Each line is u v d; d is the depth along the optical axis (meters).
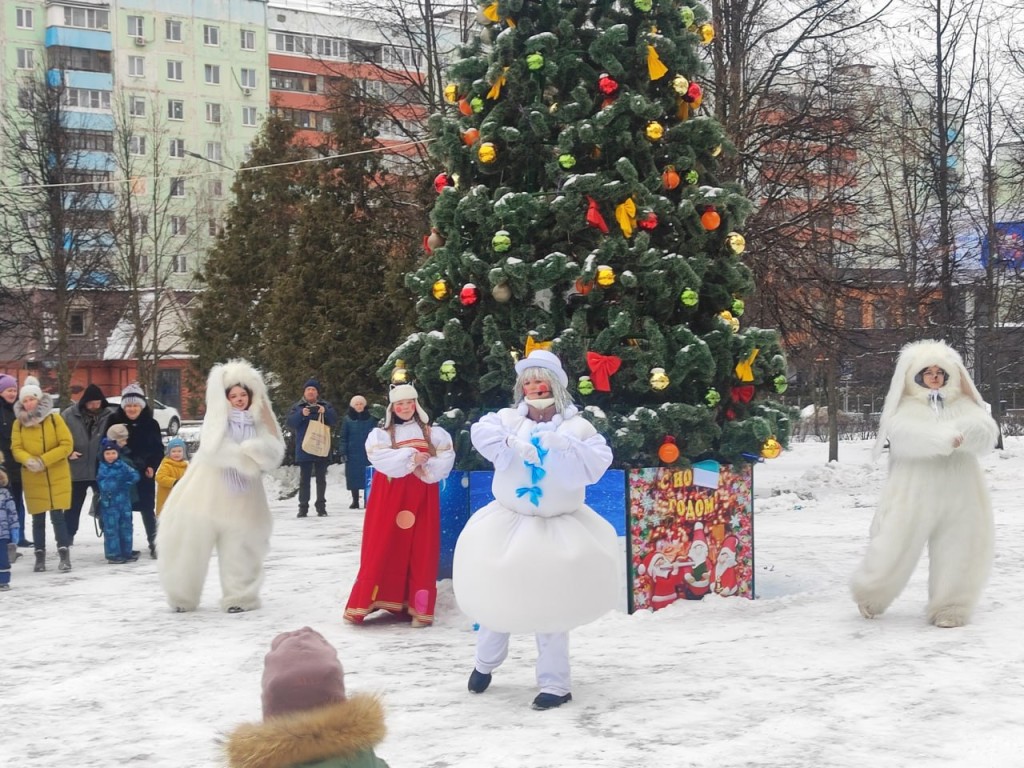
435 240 9.06
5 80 55.88
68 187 33.78
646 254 8.10
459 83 8.98
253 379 8.89
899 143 27.25
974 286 27.59
